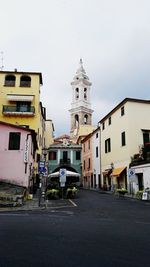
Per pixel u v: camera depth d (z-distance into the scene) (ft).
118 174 104.06
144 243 21.65
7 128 74.69
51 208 52.01
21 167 73.20
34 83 117.19
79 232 25.88
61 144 188.03
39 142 122.62
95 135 148.46
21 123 112.88
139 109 105.40
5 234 24.03
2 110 113.19
